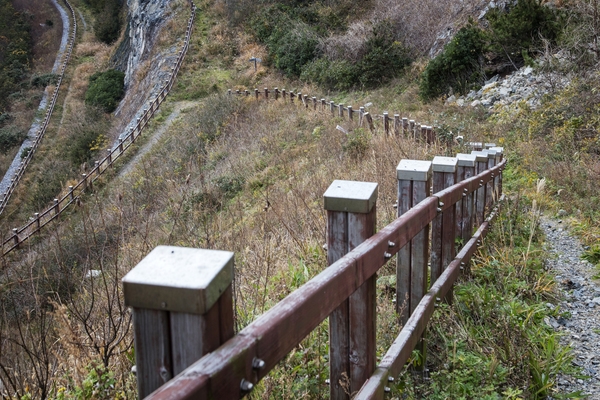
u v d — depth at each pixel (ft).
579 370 11.43
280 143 48.62
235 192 38.96
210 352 3.80
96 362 9.42
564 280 16.79
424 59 69.21
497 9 57.88
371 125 43.39
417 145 30.73
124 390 8.84
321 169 33.47
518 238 19.66
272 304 12.30
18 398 8.69
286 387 8.88
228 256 3.99
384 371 7.73
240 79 86.58
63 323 9.73
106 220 29.17
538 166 32.89
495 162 25.79
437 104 56.24
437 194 11.41
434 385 9.96
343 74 73.87
